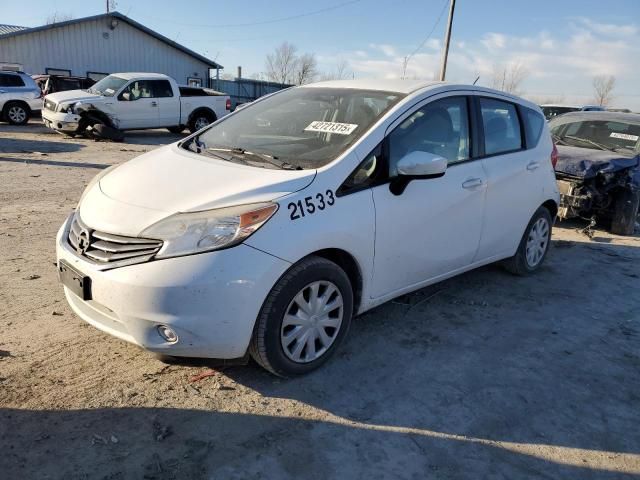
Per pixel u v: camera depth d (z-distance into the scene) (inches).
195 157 137.4
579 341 155.3
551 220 209.8
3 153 429.7
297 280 114.7
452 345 146.7
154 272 103.8
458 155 158.9
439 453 103.7
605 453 107.8
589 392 129.0
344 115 145.3
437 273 156.5
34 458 94.0
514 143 184.7
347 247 123.6
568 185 275.4
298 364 121.5
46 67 1079.6
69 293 124.3
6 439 97.8
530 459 104.3
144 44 1181.7
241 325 108.2
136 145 567.2
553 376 135.0
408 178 133.1
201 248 105.0
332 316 127.2
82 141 561.9
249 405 113.6
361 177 128.2
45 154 442.6
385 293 140.7
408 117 142.4
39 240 207.9
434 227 147.3
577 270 220.5
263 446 101.7
